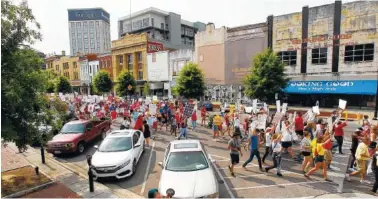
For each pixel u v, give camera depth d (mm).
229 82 34969
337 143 12820
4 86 8227
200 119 23641
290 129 12016
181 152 8906
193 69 32469
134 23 71812
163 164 8750
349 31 25781
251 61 32562
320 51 27719
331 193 8258
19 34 9164
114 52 56094
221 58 35594
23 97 9203
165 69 44094
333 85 26703
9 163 12164
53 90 57750
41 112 10281
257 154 10492
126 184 9617
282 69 25984
